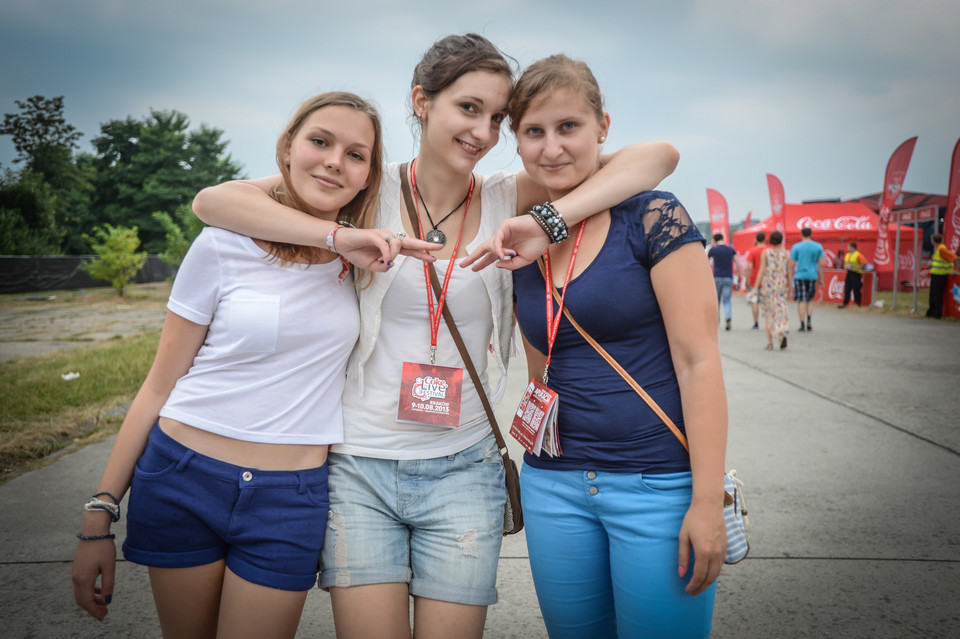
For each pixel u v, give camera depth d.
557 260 1.64
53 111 49.59
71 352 9.39
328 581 1.61
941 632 2.44
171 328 1.62
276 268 1.61
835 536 3.27
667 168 1.66
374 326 1.69
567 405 1.62
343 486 1.67
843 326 13.32
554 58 1.61
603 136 1.72
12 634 2.45
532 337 1.68
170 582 1.61
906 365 8.25
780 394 6.56
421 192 1.84
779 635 2.44
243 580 1.57
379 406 1.70
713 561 1.42
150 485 1.57
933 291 14.56
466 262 1.62
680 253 1.47
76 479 4.11
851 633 2.44
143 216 50.19
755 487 3.95
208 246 1.59
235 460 1.58
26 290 27.72
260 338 1.57
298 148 1.63
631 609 1.55
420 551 1.67
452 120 1.65
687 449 1.53
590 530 1.63
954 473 4.18
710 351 1.47
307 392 1.63
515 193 1.86
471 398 1.75
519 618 2.61
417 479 1.68
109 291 29.39
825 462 4.41
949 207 14.27
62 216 49.84
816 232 24.02
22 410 5.65
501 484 1.79
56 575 2.90
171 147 50.88
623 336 1.56
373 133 1.68
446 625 1.58
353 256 1.54
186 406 1.59
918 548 3.12
